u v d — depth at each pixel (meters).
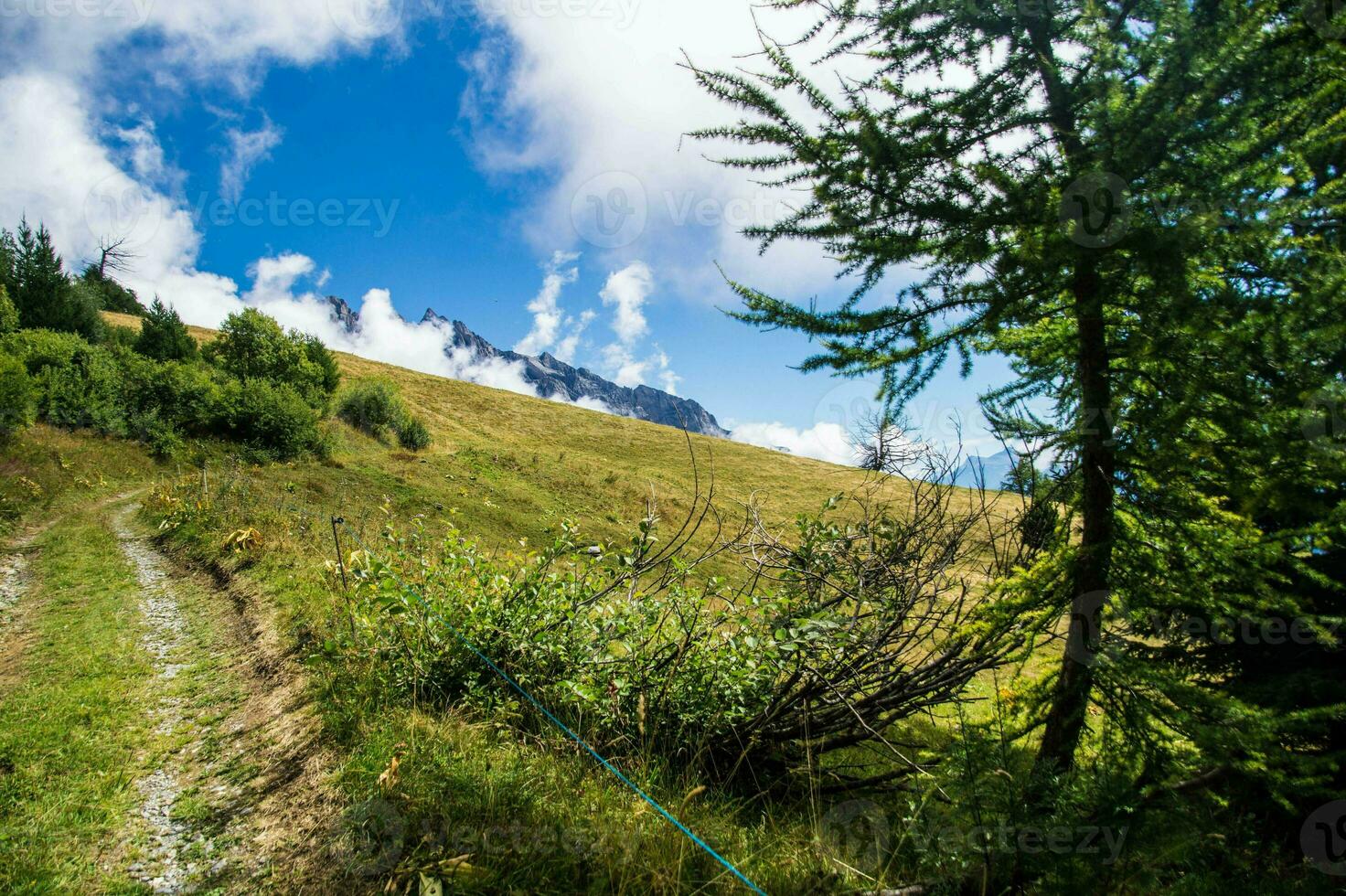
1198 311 2.64
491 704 4.99
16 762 4.58
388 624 5.74
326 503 17.89
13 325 26.58
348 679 5.33
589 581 5.87
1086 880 3.06
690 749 4.88
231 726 5.27
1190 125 2.63
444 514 20.58
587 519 25.38
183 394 25.36
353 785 3.90
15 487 14.41
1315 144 2.81
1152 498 3.43
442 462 30.06
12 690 5.84
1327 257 2.62
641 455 51.81
